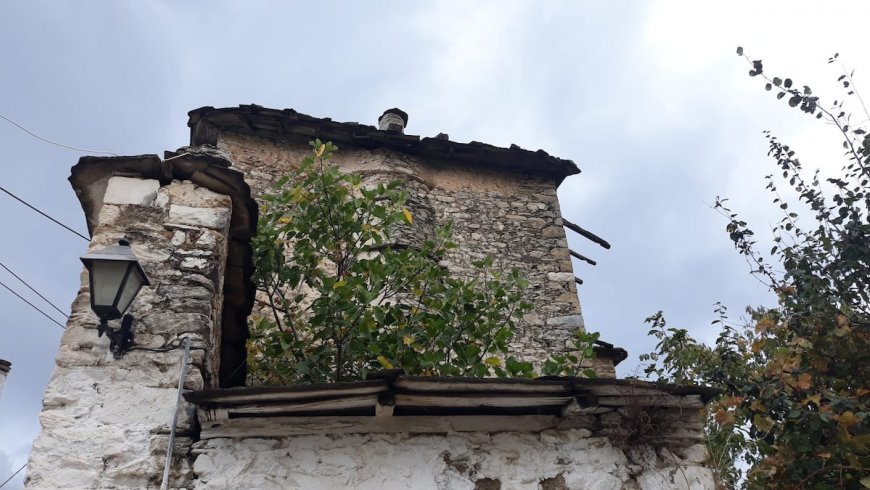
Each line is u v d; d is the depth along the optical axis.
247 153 8.12
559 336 7.91
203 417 3.06
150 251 3.62
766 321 5.28
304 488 3.07
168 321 3.39
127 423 3.05
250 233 4.32
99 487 2.87
